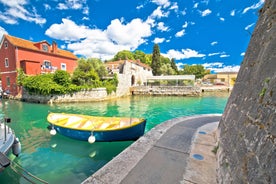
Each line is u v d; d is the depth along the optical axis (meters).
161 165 3.52
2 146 4.89
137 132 7.54
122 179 3.01
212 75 73.06
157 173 3.22
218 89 40.91
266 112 1.95
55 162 6.16
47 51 30.53
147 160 3.74
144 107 19.56
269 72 2.20
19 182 4.93
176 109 18.34
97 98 25.14
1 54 27.81
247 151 2.12
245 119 2.59
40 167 5.79
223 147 3.41
